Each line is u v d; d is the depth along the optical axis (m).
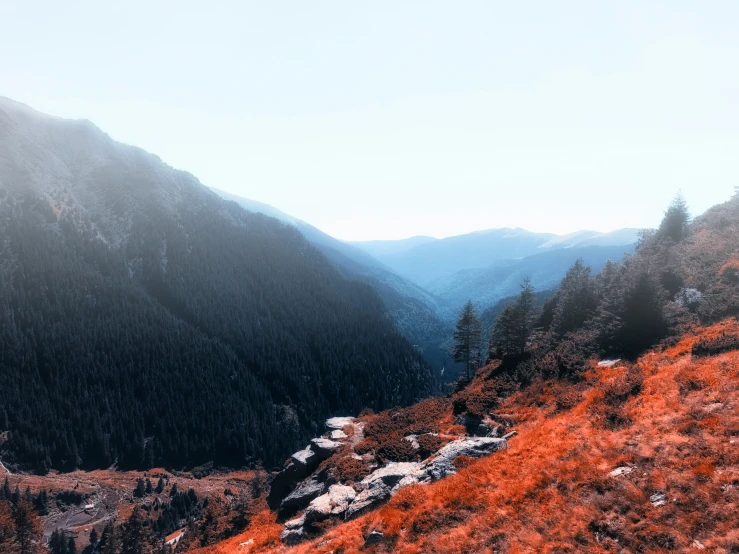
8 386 149.00
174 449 150.50
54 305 183.50
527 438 23.30
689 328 32.22
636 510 13.55
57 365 162.38
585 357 36.81
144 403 164.00
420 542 16.34
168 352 187.38
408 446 32.81
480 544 14.91
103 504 106.06
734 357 21.80
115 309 196.50
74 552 80.75
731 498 12.23
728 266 39.38
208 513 43.25
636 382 24.00
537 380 36.31
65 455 136.25
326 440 40.28
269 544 25.61
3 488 99.31
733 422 15.80
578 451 18.45
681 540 11.75
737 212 54.28
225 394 180.00
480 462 21.70
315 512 24.80
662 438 16.92
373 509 22.92
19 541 58.00
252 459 159.12
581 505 14.80
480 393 39.81
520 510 16.03
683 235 59.00
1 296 175.25
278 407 192.25
